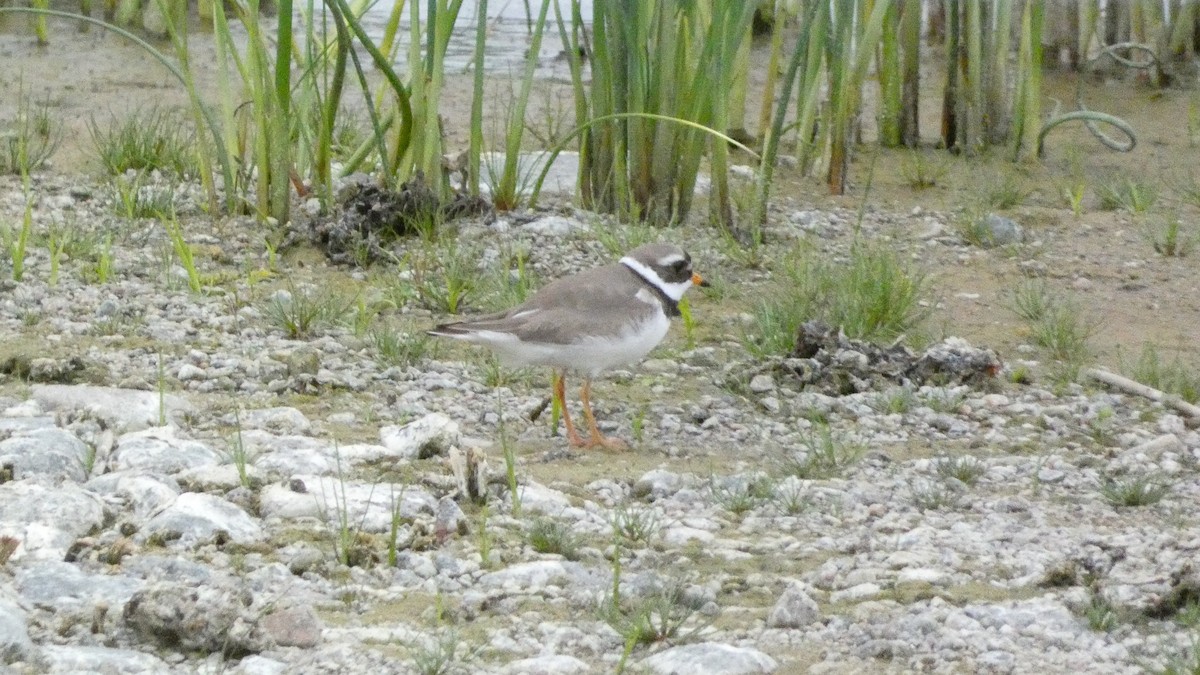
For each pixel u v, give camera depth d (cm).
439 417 1021
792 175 1870
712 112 1593
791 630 741
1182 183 1875
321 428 1053
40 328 1227
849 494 974
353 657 675
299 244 1517
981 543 879
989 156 1983
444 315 1362
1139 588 795
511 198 1636
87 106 1984
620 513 912
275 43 1702
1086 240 1673
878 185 1859
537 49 1600
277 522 844
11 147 1719
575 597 766
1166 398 1219
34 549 764
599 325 1044
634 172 1622
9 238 1377
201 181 1691
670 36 1562
